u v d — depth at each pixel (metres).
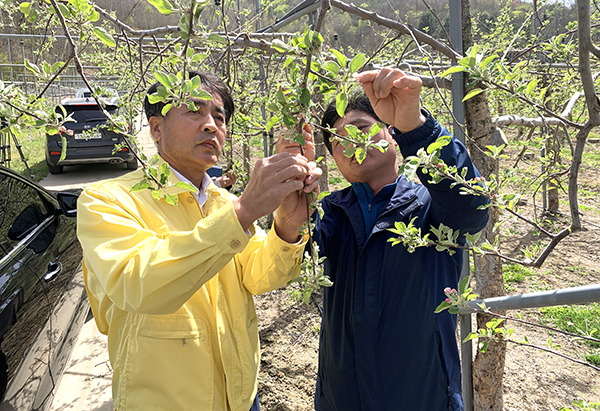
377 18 1.67
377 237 1.40
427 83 2.07
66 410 2.50
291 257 1.23
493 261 1.92
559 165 1.94
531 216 5.69
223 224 0.91
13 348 1.88
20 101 0.82
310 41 0.71
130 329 1.16
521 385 2.72
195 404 1.15
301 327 3.38
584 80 0.95
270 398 2.59
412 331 1.36
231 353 1.24
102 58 4.02
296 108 0.76
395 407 1.38
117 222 1.05
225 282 1.32
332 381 1.53
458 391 1.38
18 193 2.70
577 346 3.12
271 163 0.90
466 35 1.63
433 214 1.37
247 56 3.47
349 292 1.46
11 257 2.21
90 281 1.21
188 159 1.24
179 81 0.71
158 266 0.91
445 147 1.09
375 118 1.34
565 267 4.36
